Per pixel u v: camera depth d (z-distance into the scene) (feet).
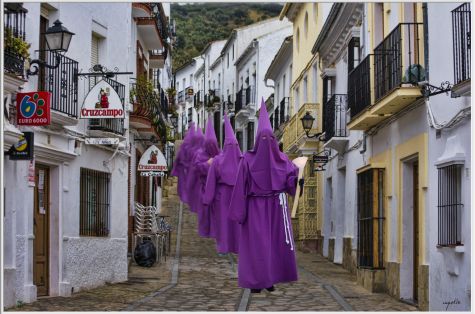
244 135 139.33
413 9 46.50
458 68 35.40
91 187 50.65
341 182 72.90
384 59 48.03
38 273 44.06
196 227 102.22
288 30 130.41
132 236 68.49
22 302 39.45
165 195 132.57
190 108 198.39
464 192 34.88
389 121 49.16
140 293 47.47
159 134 75.25
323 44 77.46
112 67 55.77
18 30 38.34
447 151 36.96
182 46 204.03
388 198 49.39
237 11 194.39
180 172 55.16
